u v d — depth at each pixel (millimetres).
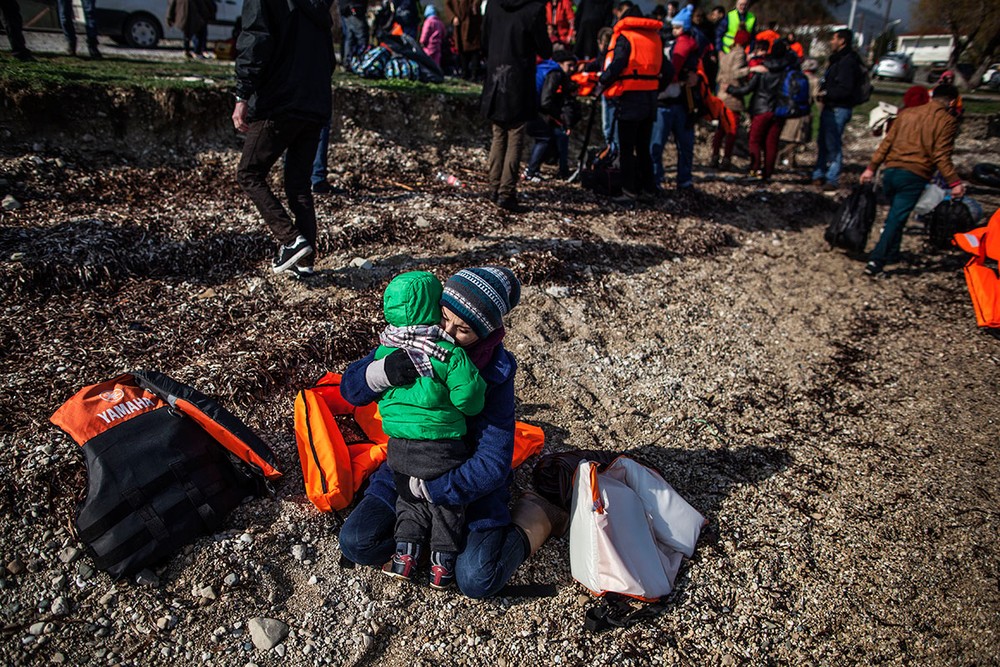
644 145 7098
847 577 3098
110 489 2588
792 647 2781
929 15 25484
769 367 4723
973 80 23109
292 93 3904
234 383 3502
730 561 3104
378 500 2770
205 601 2625
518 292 2604
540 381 4137
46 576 2607
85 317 3852
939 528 3408
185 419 2885
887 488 3646
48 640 2434
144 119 5863
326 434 2945
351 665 2537
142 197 5258
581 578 2842
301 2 3857
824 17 27672
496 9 5637
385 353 2596
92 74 6285
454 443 2568
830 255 6883
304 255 4242
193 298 4195
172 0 9656
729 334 5062
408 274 2516
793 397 4410
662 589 2830
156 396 2918
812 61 9383
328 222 5309
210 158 5953
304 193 4258
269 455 3014
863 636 2854
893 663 2770
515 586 2861
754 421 4109
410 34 10383
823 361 4891
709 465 3676
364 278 4684
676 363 4590
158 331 3850
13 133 5324
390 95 7367
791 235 7262
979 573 3176
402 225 5480
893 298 6027
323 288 4488
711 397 4297
